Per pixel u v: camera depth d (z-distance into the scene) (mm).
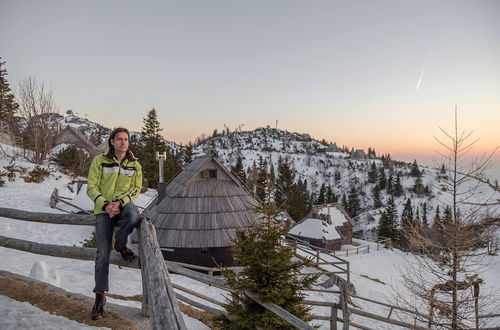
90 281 8406
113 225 3863
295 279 5363
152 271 2598
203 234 14812
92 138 67250
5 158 32250
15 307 4113
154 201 19281
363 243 49562
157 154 17734
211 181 16641
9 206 20828
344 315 7828
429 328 8469
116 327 3879
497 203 7668
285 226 5469
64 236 17078
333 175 182125
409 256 36219
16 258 10180
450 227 8680
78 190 24406
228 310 5527
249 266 5289
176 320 1825
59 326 3752
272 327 5027
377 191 135125
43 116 33906
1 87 52062
